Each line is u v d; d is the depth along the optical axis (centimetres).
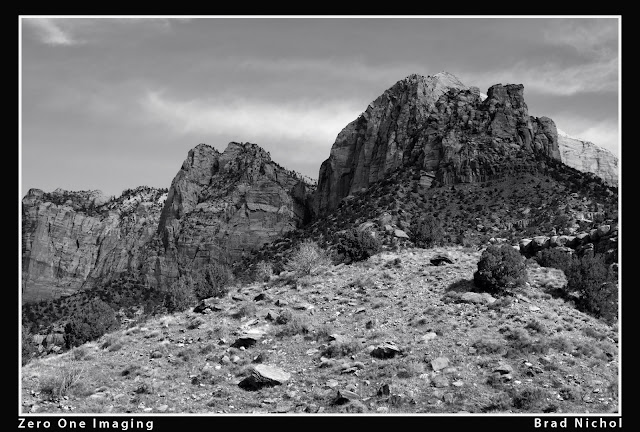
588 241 5784
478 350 3453
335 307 4406
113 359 3781
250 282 6047
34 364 3812
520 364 3259
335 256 6259
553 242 6016
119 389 3278
